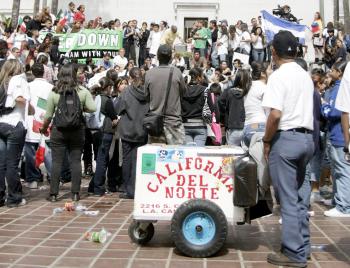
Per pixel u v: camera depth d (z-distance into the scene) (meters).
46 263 5.11
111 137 8.88
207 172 5.54
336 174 7.50
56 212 7.45
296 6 24.64
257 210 5.75
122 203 8.25
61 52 14.78
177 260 5.24
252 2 25.08
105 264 5.09
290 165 5.05
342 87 5.57
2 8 26.14
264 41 18.59
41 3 25.64
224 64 15.42
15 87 7.61
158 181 5.57
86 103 8.34
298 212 5.20
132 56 20.17
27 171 9.46
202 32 19.44
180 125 7.19
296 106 5.05
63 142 8.25
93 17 25.22
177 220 5.33
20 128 7.73
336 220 7.19
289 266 5.04
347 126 5.84
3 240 5.93
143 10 25.28
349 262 5.23
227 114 8.84
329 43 17.98
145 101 8.35
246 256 5.40
